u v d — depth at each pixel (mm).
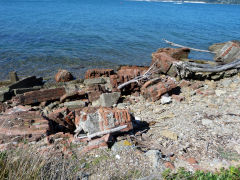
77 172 4707
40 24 38812
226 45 14211
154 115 8656
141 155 5316
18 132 5848
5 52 21266
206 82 11992
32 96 9781
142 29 36969
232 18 61094
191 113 8070
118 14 62312
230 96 9469
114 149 5578
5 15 50406
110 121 6234
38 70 17328
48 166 4680
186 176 4230
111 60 20422
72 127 7422
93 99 10195
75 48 24016
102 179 4504
